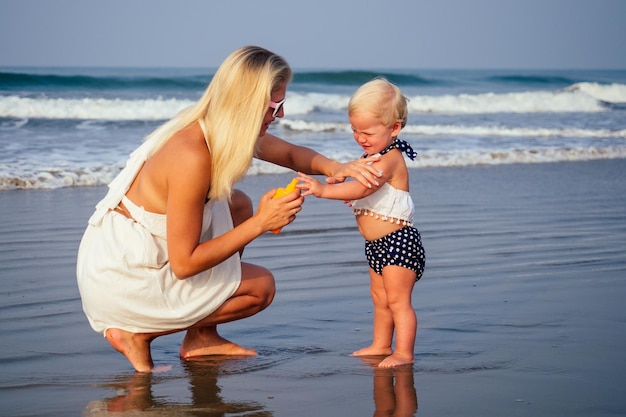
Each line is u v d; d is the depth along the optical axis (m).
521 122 19.97
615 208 7.98
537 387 2.95
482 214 7.50
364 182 3.38
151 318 3.20
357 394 2.90
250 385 3.02
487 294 4.54
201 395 2.90
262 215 3.12
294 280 4.91
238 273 3.37
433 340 3.64
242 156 3.06
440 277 4.98
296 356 3.46
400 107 3.57
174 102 19.25
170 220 3.06
